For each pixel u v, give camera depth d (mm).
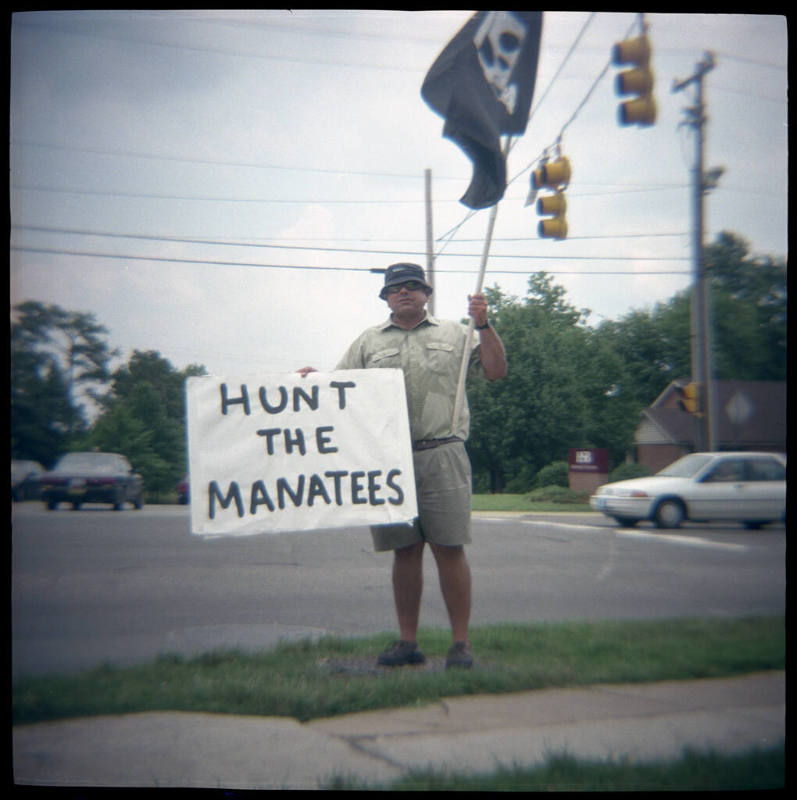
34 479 20203
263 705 3727
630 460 24781
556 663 4465
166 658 4551
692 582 8109
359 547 11500
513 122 4480
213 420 3922
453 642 4418
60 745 3277
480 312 4348
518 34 4480
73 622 5852
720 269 13797
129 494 19875
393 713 3711
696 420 14195
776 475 13492
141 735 3375
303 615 6301
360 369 4086
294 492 3930
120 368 24000
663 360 24062
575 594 7371
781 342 14258
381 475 3975
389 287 4402
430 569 9250
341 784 2865
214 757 3178
